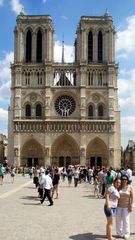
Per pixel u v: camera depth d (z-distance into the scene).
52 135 142.50
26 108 144.75
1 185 72.31
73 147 143.00
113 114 143.38
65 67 147.25
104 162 142.50
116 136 144.00
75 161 142.62
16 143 141.00
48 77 144.75
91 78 146.12
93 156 142.88
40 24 147.38
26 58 147.75
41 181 42.09
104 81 146.12
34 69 145.62
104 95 145.12
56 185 49.34
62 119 143.38
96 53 147.25
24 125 142.25
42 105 144.62
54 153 142.88
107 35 147.38
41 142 142.25
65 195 54.53
